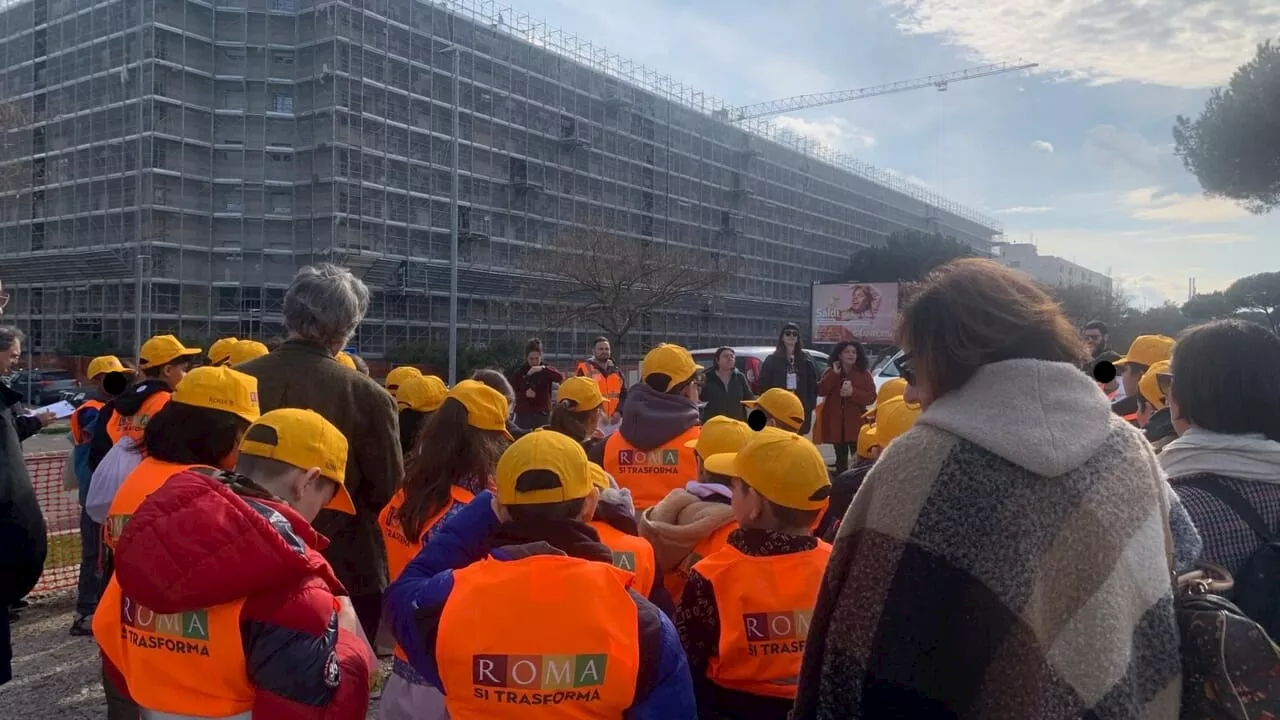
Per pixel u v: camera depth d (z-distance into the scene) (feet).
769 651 7.95
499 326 151.84
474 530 7.95
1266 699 4.49
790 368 32.42
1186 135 56.54
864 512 4.71
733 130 211.82
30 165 133.59
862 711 4.36
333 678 6.42
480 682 6.35
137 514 6.37
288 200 132.57
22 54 144.66
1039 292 4.77
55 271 137.49
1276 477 6.90
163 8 126.11
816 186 240.73
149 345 14.78
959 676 4.13
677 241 188.96
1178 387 7.53
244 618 6.28
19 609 18.79
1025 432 4.23
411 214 139.44
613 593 6.50
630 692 6.35
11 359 14.56
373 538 11.39
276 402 10.64
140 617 6.69
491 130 152.15
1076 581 4.04
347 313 11.43
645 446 13.71
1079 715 3.92
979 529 4.15
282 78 132.26
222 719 6.35
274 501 6.86
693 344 194.29
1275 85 49.98
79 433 18.56
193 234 129.18
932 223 295.89
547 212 160.86
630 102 178.70
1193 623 4.64
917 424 4.66
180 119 127.13
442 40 145.18
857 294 124.06
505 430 10.93
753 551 8.17
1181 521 5.32
